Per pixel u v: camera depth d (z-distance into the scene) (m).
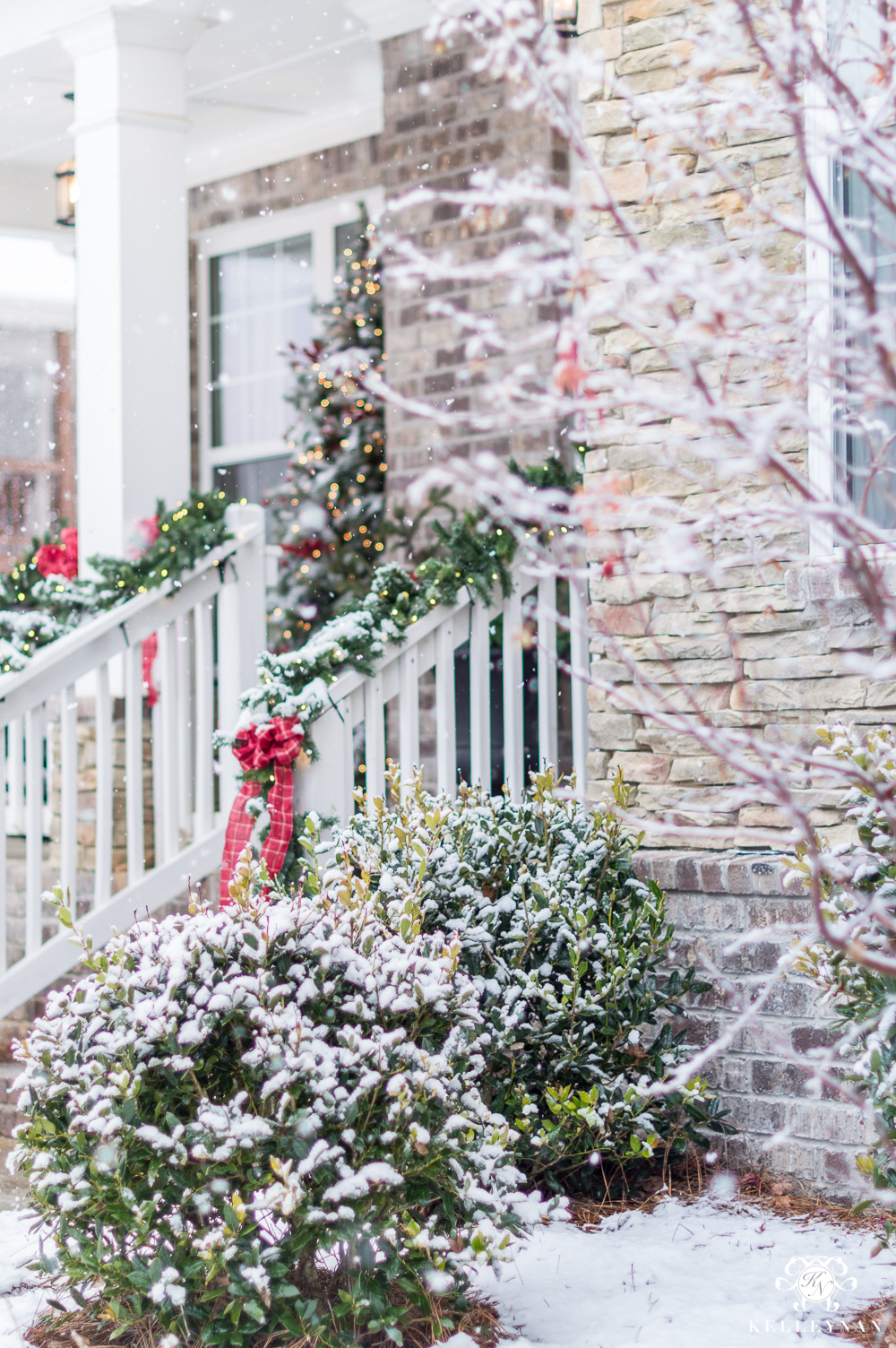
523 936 3.63
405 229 6.74
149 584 4.95
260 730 4.20
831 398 2.34
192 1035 2.71
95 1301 2.88
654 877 4.04
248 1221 2.70
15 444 11.52
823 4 2.16
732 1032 2.21
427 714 6.37
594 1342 2.79
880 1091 2.70
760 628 3.92
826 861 2.30
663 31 4.06
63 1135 2.77
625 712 4.20
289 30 7.02
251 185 8.86
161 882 4.98
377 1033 2.84
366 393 7.22
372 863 3.61
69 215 7.70
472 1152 2.85
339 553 7.48
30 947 4.71
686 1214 3.60
